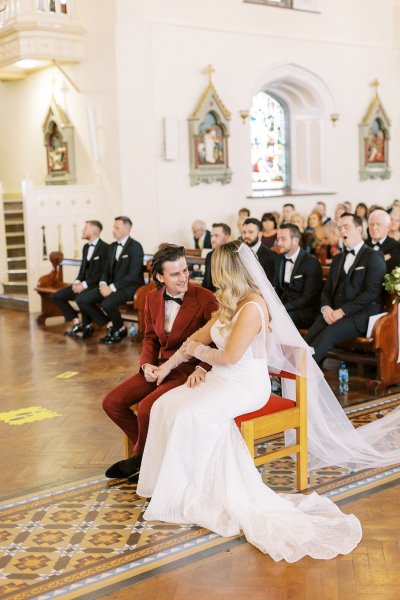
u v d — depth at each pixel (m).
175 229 12.64
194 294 4.74
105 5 11.92
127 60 11.91
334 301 6.87
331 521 3.90
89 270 9.72
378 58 15.03
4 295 12.55
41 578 3.52
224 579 3.45
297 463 4.43
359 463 4.82
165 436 4.23
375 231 7.50
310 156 14.78
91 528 4.05
